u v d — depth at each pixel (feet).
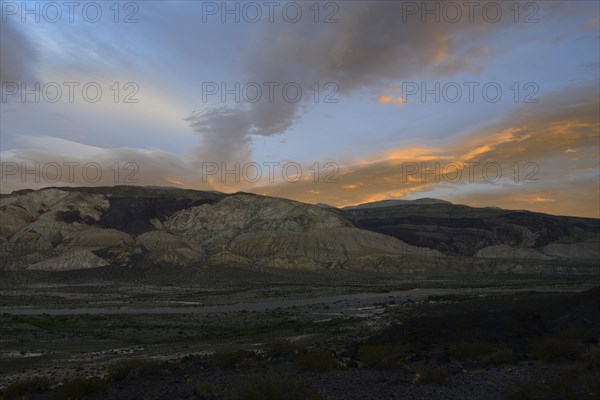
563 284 393.50
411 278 612.70
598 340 67.87
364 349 68.74
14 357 120.16
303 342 119.14
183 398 50.67
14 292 452.76
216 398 48.47
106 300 374.84
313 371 60.85
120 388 59.93
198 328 183.83
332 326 159.63
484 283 487.61
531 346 67.46
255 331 163.94
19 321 207.72
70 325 199.21
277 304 305.73
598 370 48.55
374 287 441.68
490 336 77.87
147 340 151.84
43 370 95.91
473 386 48.29
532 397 41.14
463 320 91.97
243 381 50.75
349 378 55.31
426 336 85.71
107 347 135.64
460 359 66.28
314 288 445.37
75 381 58.65
